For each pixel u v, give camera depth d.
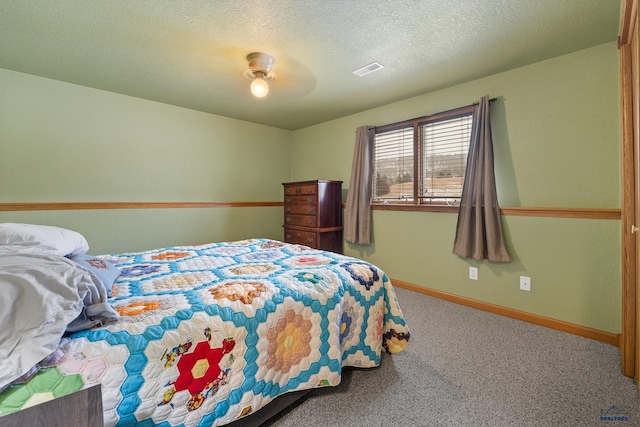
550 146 2.18
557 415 1.30
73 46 2.00
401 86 2.69
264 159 4.16
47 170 2.58
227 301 1.16
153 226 3.17
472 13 1.63
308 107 3.32
